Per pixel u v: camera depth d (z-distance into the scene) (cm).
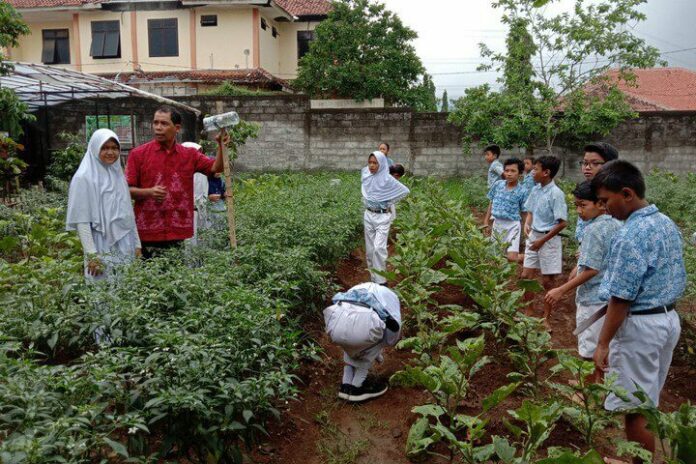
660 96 2917
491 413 407
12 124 1029
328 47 2119
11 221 740
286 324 469
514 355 444
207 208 640
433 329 504
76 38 2397
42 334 324
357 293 428
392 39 2112
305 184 1297
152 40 2377
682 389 463
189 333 320
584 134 1659
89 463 243
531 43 1535
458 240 709
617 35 1493
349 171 1820
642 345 312
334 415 413
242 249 497
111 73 2370
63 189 1027
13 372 267
